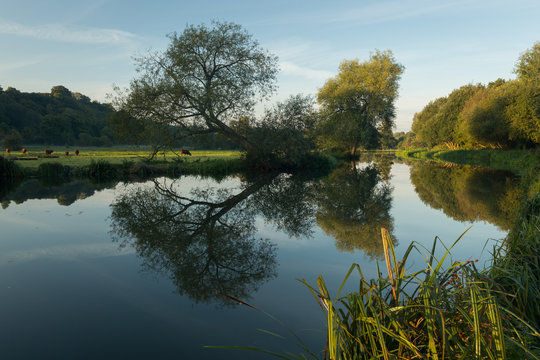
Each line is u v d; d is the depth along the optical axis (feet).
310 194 41.52
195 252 18.72
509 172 65.72
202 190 45.34
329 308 5.64
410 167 88.28
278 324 10.61
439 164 99.19
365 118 132.36
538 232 13.19
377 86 122.62
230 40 66.64
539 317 7.96
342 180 57.98
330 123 126.11
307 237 21.71
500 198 34.53
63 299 12.52
